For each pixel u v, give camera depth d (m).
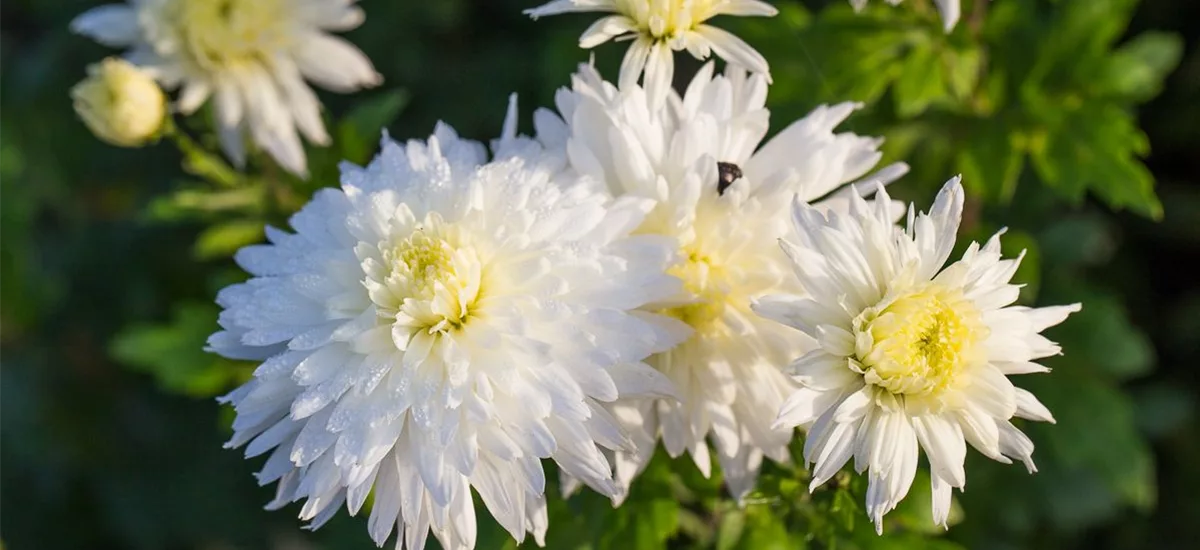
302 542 0.66
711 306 0.35
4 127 0.67
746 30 0.41
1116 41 0.62
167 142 0.68
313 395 0.33
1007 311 0.33
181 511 0.67
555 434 0.33
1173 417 0.62
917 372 0.32
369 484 0.33
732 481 0.35
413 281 0.33
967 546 0.52
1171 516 0.62
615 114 0.35
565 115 0.36
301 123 0.45
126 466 0.68
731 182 0.35
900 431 0.32
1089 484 0.53
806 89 0.41
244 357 0.35
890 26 0.43
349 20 0.46
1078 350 0.47
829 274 0.32
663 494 0.38
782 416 0.32
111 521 0.69
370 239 0.34
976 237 0.41
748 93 0.36
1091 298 0.48
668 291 0.33
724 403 0.35
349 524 0.43
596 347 0.33
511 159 0.35
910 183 0.46
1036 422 0.48
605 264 0.33
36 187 0.68
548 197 0.34
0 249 0.64
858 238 0.33
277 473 0.34
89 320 0.68
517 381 0.33
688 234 0.34
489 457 0.33
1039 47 0.46
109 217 0.69
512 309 0.33
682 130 0.35
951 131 0.46
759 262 0.34
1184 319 0.63
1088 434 0.47
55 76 0.68
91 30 0.46
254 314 0.34
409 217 0.34
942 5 0.38
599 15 0.48
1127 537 0.62
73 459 0.68
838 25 0.44
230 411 0.46
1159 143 0.63
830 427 0.32
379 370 0.33
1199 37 0.60
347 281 0.34
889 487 0.32
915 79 0.43
